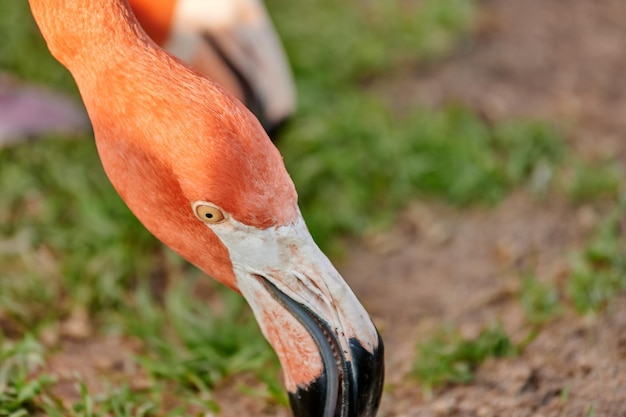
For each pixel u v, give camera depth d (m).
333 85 9.55
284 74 6.89
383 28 10.48
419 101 9.35
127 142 4.29
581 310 6.10
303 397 4.60
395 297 6.98
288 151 8.42
